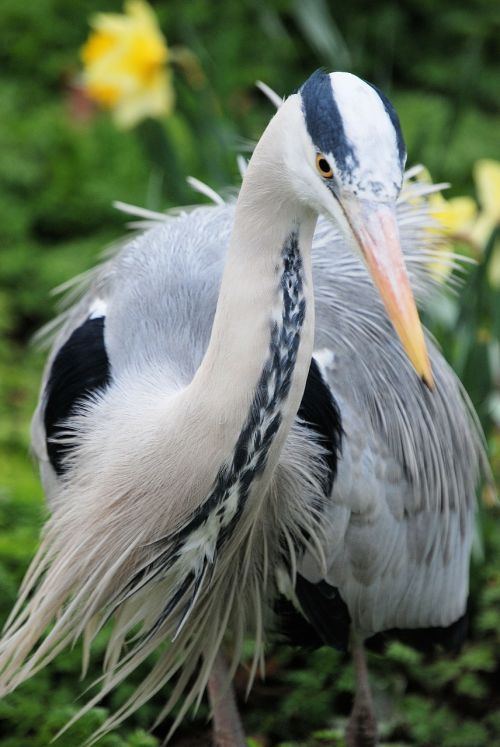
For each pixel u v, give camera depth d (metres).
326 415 6.93
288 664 9.23
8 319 12.60
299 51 15.91
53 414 7.23
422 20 16.48
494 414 10.09
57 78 15.49
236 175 10.88
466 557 8.27
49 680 8.42
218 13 15.68
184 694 8.73
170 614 6.53
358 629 7.66
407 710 8.73
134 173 14.16
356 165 5.29
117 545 6.30
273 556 7.03
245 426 5.85
